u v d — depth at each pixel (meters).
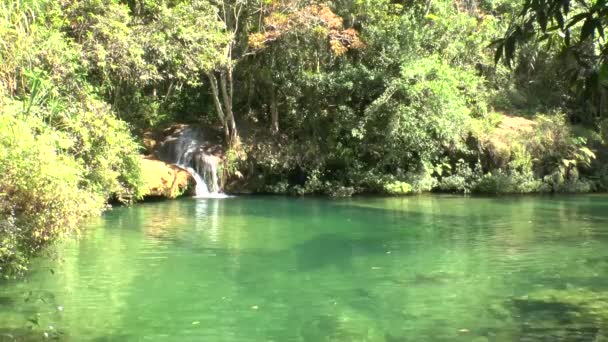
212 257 10.39
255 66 22.92
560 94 24.97
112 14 16.80
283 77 22.44
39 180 7.64
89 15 16.48
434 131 21.94
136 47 17.00
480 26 24.45
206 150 22.64
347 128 21.95
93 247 11.20
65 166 8.84
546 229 13.42
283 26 20.59
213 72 22.34
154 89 24.05
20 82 9.91
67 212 8.41
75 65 14.52
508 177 21.97
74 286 8.22
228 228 13.75
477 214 16.22
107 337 6.07
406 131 21.62
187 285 8.39
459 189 22.30
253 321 6.70
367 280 8.71
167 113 24.80
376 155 22.80
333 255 10.60
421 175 22.36
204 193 21.78
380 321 6.65
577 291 7.89
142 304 7.37
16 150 7.40
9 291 7.86
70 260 9.96
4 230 7.05
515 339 5.95
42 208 7.87
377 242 11.93
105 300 7.54
